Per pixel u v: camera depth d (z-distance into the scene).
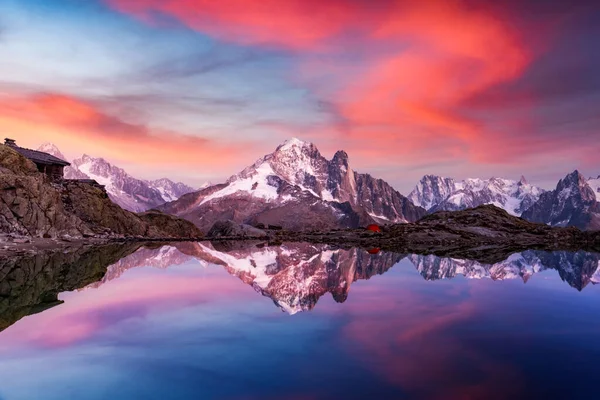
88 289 25.62
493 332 14.80
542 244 79.19
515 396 9.18
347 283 28.94
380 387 9.73
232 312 18.64
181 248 66.50
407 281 30.06
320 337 14.20
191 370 11.00
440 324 16.09
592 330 15.10
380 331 14.97
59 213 72.06
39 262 40.06
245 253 59.38
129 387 9.93
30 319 17.41
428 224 94.75
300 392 9.49
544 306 20.09
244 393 9.47
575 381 10.07
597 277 33.88
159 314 18.25
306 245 78.69
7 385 10.12
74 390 9.81
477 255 54.75
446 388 9.70
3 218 64.19
